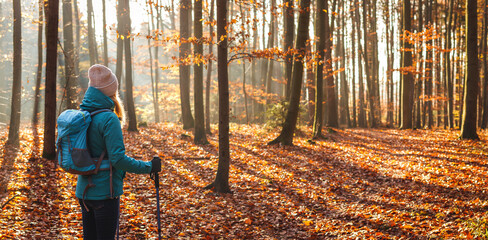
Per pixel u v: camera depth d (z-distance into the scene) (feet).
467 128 50.26
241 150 44.04
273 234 19.45
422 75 91.71
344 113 115.44
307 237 18.93
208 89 53.78
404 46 76.79
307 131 61.36
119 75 61.72
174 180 29.99
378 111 114.83
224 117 27.37
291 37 63.31
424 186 27.17
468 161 34.27
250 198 26.27
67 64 54.34
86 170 8.23
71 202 22.07
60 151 8.33
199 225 20.12
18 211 19.10
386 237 17.63
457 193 24.14
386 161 38.81
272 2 58.34
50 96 29.78
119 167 8.41
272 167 36.17
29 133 41.65
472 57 49.19
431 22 93.25
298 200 25.95
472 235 15.83
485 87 78.95
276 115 57.26
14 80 34.19
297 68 46.44
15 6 35.47
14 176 24.75
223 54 26.73
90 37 74.59
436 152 42.29
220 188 27.40
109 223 8.68
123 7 60.18
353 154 43.52
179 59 31.37
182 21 54.03
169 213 21.58
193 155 40.27
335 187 29.25
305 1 44.88
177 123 65.46
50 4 29.12
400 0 105.40
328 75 75.72
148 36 29.30
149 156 38.68
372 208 23.07
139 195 24.70
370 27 108.37
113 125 8.45
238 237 18.86
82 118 8.30
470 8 48.60
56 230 17.40
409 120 80.18
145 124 58.75
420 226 18.79
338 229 19.69
